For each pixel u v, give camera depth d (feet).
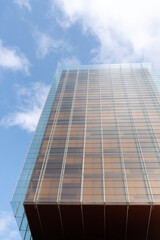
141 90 143.74
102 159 90.48
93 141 101.86
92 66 192.75
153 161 87.76
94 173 83.56
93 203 70.95
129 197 72.38
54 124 115.96
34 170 86.69
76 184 79.15
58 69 189.88
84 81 163.73
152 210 70.08
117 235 75.61
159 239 73.20
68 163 89.45
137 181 78.89
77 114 123.54
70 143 101.45
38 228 77.00
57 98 141.28
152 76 163.02
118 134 105.29
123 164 87.04
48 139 104.88
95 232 75.92
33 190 77.36
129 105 128.06
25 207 72.33
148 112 120.16
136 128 108.47
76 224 75.00
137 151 93.71
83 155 93.56
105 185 77.92
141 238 74.64
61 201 72.13
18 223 75.61
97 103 132.87
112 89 148.05
